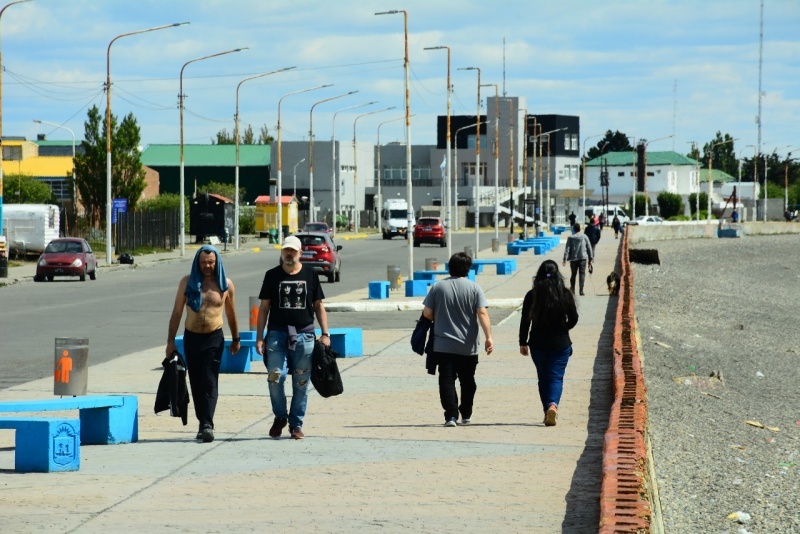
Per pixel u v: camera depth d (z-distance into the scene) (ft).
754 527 112.78
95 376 176.96
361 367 189.78
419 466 106.42
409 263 438.81
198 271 121.08
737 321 389.19
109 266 563.07
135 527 83.76
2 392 159.63
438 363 131.64
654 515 89.20
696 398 209.77
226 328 262.47
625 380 145.07
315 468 105.91
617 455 93.04
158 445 119.44
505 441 119.85
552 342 131.54
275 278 121.39
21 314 303.48
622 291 310.24
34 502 92.02
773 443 167.53
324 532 82.17
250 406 148.46
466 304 131.34
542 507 89.10
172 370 119.44
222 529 83.20
